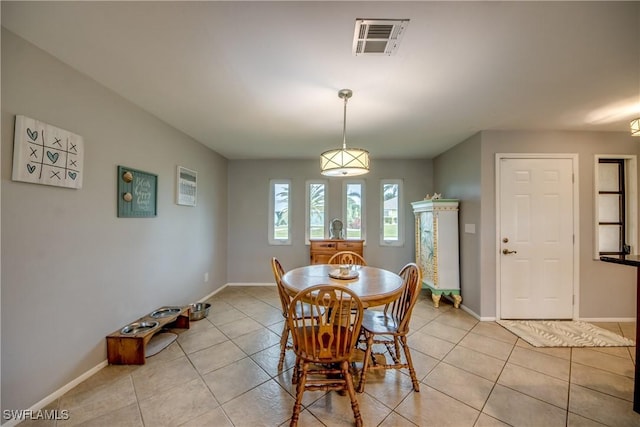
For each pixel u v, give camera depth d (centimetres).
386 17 132
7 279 144
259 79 194
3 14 129
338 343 149
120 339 207
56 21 136
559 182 300
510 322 293
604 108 242
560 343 245
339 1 123
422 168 450
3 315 142
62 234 173
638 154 301
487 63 172
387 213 452
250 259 454
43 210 162
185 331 269
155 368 203
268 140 347
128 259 231
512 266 301
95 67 180
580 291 298
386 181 452
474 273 314
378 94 215
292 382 185
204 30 143
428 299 381
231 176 455
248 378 192
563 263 299
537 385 184
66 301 175
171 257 295
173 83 200
